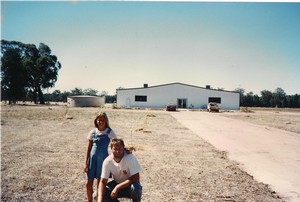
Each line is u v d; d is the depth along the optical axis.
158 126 19.17
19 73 60.50
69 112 32.06
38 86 68.62
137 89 56.41
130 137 13.53
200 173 7.05
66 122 20.19
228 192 5.59
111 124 19.91
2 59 59.22
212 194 5.45
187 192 5.53
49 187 5.64
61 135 13.48
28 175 6.45
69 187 5.68
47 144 10.78
